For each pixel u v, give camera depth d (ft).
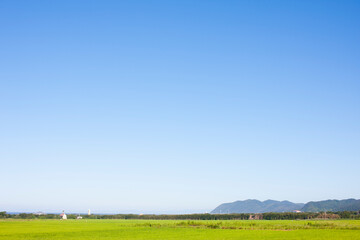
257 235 291.58
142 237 278.67
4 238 260.83
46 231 351.05
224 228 415.23
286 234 299.79
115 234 312.29
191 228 420.36
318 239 246.27
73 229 394.93
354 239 243.81
